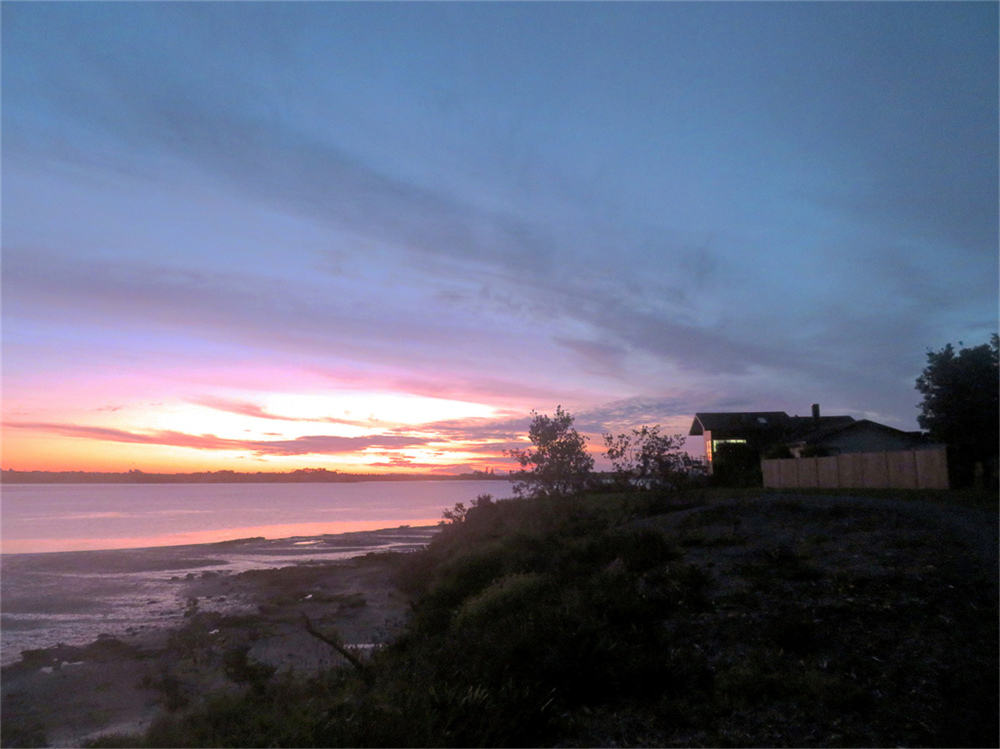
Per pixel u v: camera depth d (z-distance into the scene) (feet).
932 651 24.31
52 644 58.39
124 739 29.63
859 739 19.27
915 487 86.07
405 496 543.80
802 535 47.65
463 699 22.20
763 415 172.24
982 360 111.55
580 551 50.34
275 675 37.50
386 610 62.80
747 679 23.65
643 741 20.66
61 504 410.11
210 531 200.44
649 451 83.51
